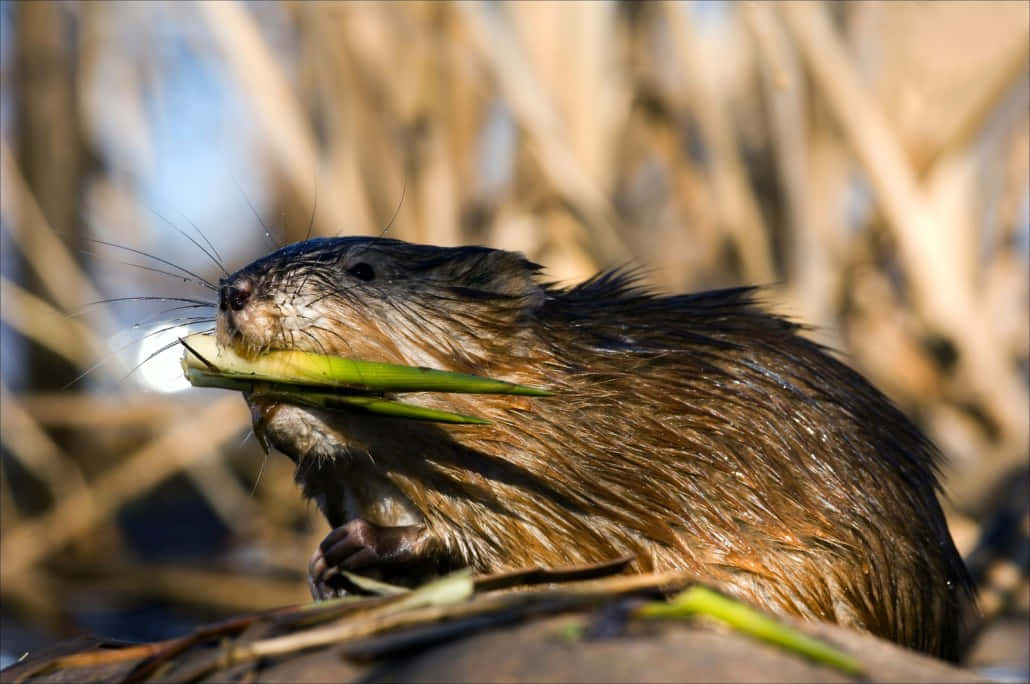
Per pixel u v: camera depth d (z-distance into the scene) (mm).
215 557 20219
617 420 10570
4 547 19125
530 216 17312
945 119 17875
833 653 5770
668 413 10648
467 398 10312
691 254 18766
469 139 17562
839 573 10453
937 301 17750
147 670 6594
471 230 17734
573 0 17469
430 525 10336
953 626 11102
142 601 19000
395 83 17375
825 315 17562
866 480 10672
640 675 5551
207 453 19734
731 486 10539
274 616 6797
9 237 22141
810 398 10867
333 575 10289
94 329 20453
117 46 24109
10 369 23594
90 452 21828
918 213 17250
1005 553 15914
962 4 17672
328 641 6277
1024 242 21969
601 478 10484
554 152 16609
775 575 10422
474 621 6148
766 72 17500
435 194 17281
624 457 10500
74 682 6965
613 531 10500
